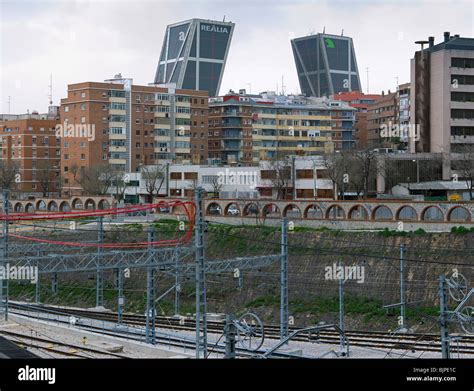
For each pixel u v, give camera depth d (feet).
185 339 192.34
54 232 367.25
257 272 274.36
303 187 435.53
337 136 641.40
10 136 612.29
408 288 255.09
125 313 282.77
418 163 412.98
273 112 621.72
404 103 609.83
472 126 440.86
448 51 438.40
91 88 534.78
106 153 541.75
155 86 578.66
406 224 284.61
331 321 250.37
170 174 495.82
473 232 265.13
